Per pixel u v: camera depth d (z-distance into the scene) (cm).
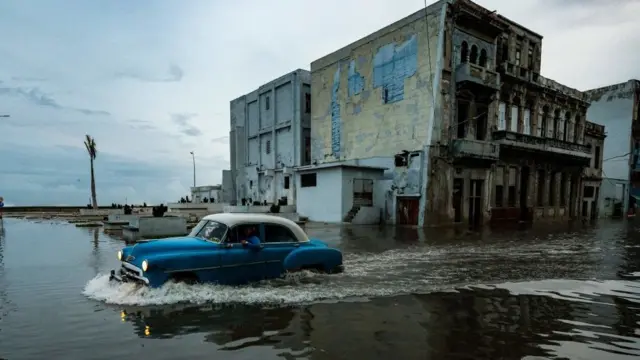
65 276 746
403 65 2392
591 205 3522
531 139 2623
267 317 509
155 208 1445
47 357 384
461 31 2286
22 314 512
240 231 696
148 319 493
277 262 711
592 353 407
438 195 2195
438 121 2188
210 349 405
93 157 3159
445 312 541
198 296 586
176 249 630
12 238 1404
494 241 1418
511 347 421
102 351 398
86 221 2278
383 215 2367
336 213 2284
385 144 2506
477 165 2392
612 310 560
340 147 2906
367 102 2661
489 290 663
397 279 738
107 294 603
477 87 2291
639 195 3731
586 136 3438
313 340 433
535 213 2814
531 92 2766
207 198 4466
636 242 1412
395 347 416
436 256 1025
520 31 2728
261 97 3753
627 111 3584
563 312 548
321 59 3116
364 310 544
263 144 3731
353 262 923
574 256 1046
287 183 3169
